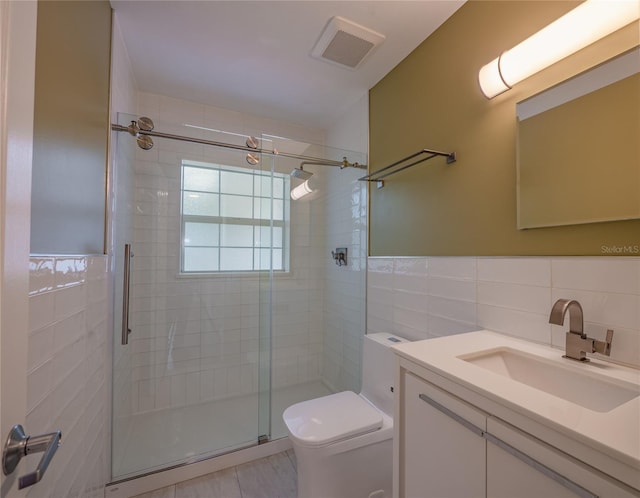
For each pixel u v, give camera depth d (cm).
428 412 87
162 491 149
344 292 231
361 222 213
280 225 248
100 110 126
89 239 112
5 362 40
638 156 82
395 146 182
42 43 72
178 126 204
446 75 146
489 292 122
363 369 166
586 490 52
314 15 143
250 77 196
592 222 91
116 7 139
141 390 206
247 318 238
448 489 80
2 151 39
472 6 133
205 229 227
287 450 179
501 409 66
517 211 112
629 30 85
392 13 142
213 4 137
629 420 57
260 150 216
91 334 114
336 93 215
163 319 213
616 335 85
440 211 148
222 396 228
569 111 97
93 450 120
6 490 40
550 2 105
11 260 41
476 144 130
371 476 129
